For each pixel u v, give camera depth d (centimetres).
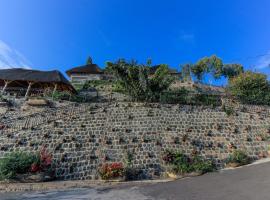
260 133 1268
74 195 770
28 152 1177
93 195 758
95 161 1129
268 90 1714
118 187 875
